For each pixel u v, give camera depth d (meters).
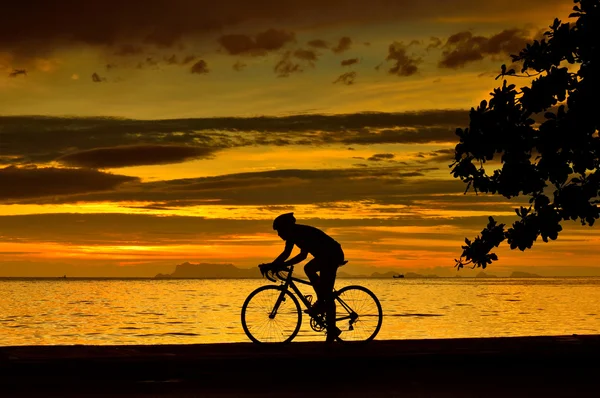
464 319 61.97
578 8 13.38
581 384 9.63
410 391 9.05
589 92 13.06
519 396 8.74
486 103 14.05
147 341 42.31
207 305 99.19
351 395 8.75
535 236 13.97
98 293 171.50
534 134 13.72
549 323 56.41
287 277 11.78
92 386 9.25
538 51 13.70
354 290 11.84
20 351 10.43
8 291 191.12
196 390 9.05
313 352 10.65
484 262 14.31
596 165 13.52
